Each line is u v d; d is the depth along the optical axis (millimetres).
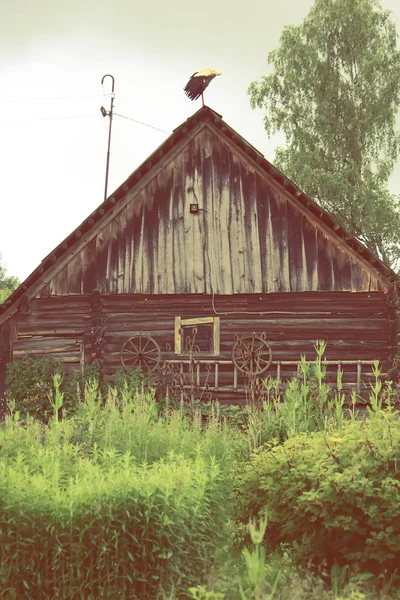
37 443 7047
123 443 7617
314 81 31156
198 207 16641
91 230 16547
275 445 7016
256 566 3895
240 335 16109
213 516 6363
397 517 5555
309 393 8328
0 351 16484
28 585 5195
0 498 5309
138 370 15852
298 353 15953
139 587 5332
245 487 6551
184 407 14508
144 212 16656
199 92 17203
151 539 5348
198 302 16375
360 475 5699
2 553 5215
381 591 5363
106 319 16438
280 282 16172
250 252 16375
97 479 5531
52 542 5254
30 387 15758
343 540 5758
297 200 16406
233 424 13562
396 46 31156
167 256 16469
